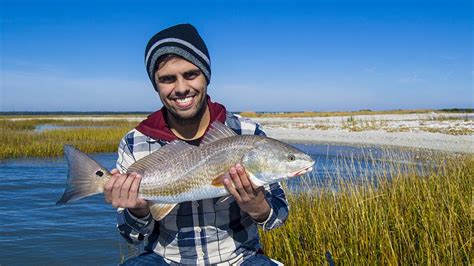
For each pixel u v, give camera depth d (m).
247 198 0.92
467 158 3.80
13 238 2.71
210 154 0.98
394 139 7.10
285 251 1.86
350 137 7.96
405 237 1.81
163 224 1.04
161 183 0.98
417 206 2.13
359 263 1.70
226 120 1.10
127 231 1.02
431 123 10.22
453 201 2.06
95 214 3.29
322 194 2.36
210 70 1.05
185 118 1.03
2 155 6.65
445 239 1.72
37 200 3.79
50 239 2.69
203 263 1.03
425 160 4.03
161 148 1.01
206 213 1.02
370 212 1.97
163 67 1.00
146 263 1.04
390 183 2.68
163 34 1.00
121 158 1.10
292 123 12.95
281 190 1.08
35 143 7.27
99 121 17.53
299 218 2.04
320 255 1.79
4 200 3.78
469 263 1.58
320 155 5.81
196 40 1.01
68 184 0.93
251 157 0.96
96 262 2.32
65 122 17.05
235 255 1.04
